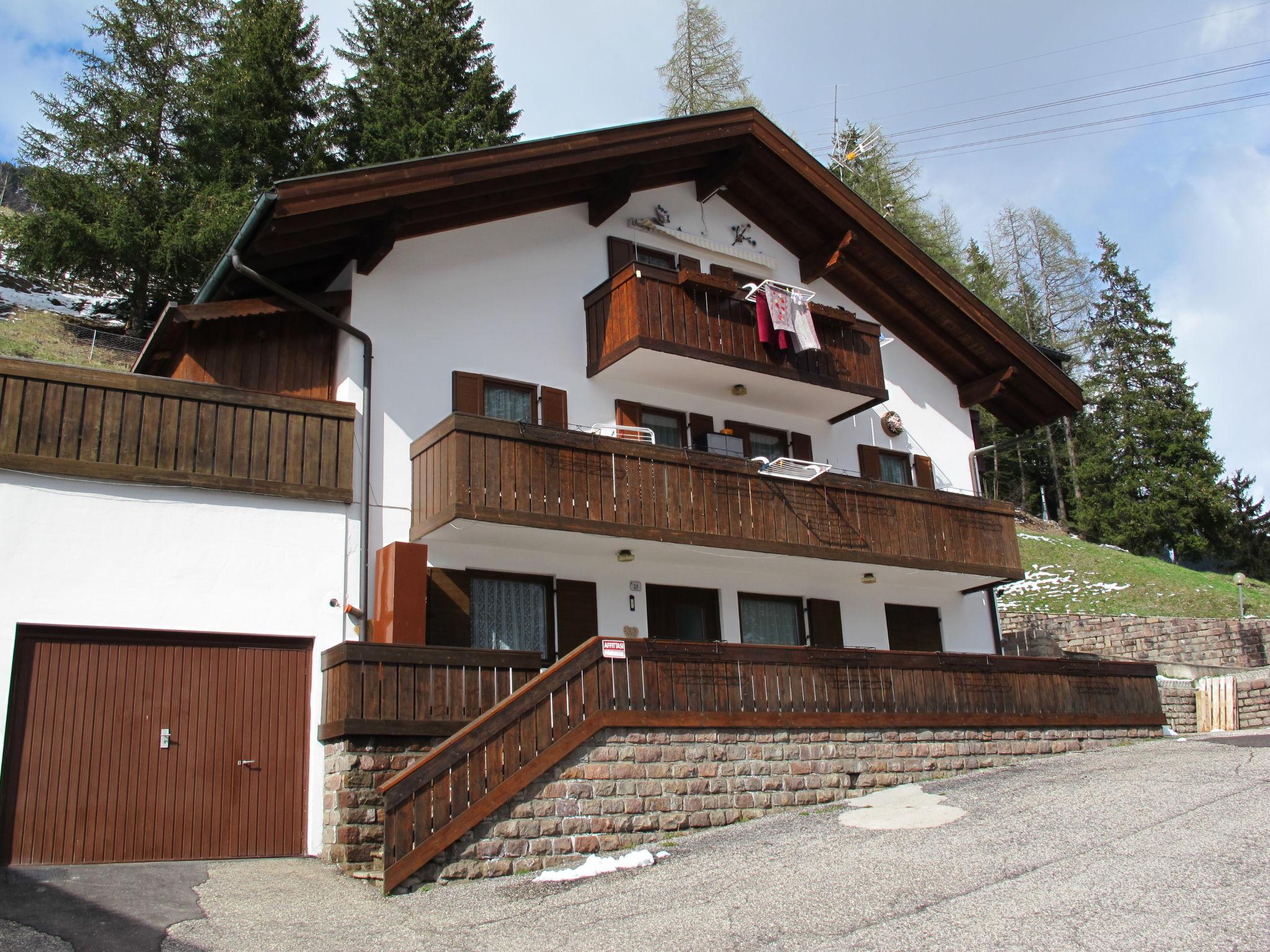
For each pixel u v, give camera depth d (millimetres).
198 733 12523
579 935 9180
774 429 19891
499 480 14500
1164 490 46500
